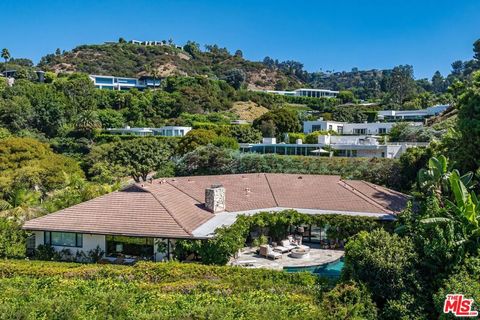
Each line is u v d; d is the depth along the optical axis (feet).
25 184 187.21
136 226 98.84
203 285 72.79
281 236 119.14
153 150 248.11
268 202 127.34
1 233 101.30
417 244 74.84
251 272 79.30
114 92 434.71
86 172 245.86
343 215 112.27
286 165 197.36
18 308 62.80
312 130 324.60
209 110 445.78
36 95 378.12
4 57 616.39
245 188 136.77
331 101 531.09
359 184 140.05
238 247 97.55
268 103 499.51
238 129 317.42
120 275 79.25
